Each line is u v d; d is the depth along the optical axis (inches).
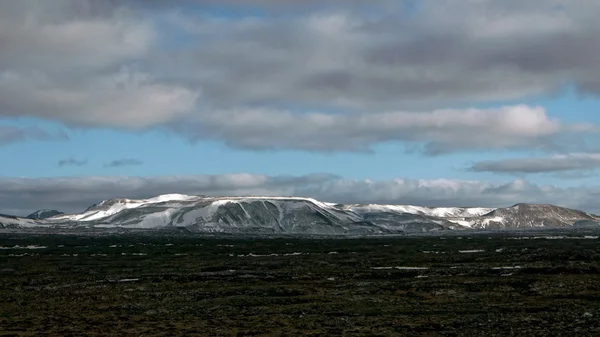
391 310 2568.9
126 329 2182.6
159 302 2903.5
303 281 3607.3
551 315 2352.4
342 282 3503.9
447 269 4042.8
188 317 2468.0
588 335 1987.0
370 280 3565.5
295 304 2780.5
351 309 2610.7
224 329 2166.6
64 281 3850.9
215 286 3454.7
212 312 2600.9
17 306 2824.8
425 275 3722.9
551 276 3474.4
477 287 3134.8
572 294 2849.4
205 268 4626.0
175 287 3444.9
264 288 3302.2
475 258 4931.1
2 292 3356.3
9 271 4591.5
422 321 2290.8
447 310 2536.9
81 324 2295.8
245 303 2834.6
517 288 3073.3
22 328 2203.5
